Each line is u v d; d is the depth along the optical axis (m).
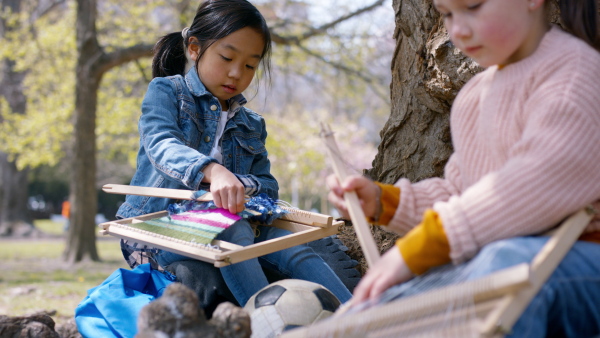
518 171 1.26
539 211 1.24
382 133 3.02
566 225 1.24
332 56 11.74
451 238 1.25
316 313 1.81
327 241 2.78
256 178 2.53
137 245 2.46
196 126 2.57
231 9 2.55
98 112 13.22
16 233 19.73
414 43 2.71
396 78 2.97
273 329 1.77
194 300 1.44
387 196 1.53
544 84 1.36
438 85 2.51
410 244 1.29
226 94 2.61
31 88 14.75
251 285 2.14
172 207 2.32
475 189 1.29
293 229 2.33
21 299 5.43
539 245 1.23
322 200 22.80
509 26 1.38
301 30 11.79
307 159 18.55
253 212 2.24
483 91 1.53
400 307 1.11
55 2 13.85
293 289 1.85
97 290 2.22
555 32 1.45
